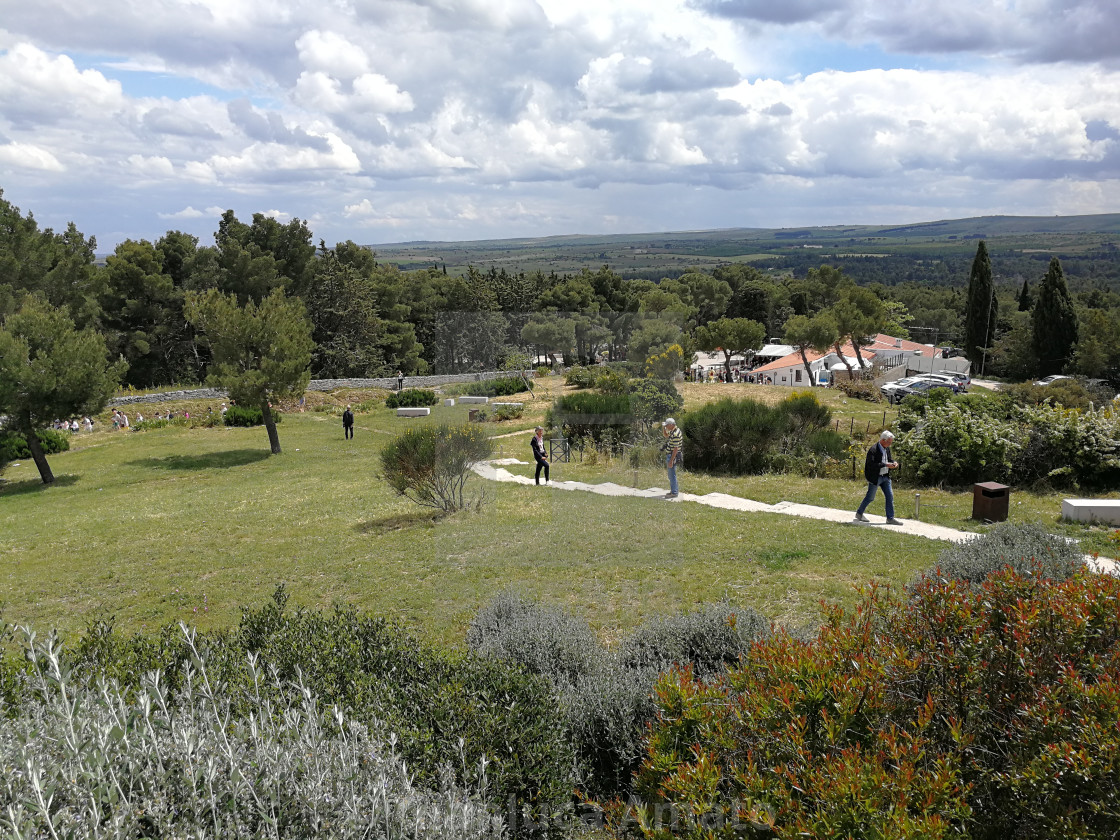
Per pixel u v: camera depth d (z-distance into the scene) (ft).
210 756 9.07
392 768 10.06
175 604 32.07
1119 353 199.82
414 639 17.22
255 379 83.87
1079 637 11.31
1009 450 48.91
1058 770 9.41
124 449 94.38
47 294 139.54
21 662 14.38
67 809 7.85
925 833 8.36
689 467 59.67
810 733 10.84
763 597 26.86
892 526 37.81
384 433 103.40
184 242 171.12
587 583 18.65
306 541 42.04
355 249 219.00
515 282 252.83
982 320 243.60
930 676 11.71
